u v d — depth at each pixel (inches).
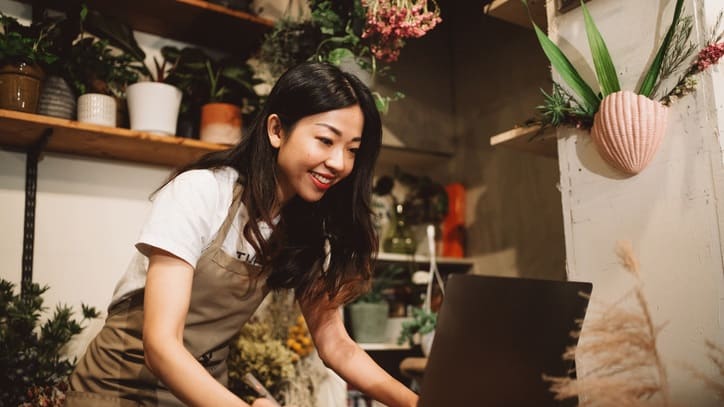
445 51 127.1
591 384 25.7
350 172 52.1
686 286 51.6
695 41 53.5
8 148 77.6
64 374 69.7
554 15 66.5
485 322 31.2
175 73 83.1
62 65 74.1
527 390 29.8
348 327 101.0
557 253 98.6
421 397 32.2
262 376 77.0
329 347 55.5
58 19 81.3
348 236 55.4
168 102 77.8
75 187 81.5
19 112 68.6
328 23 80.8
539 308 31.0
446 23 128.8
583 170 61.2
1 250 75.4
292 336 82.7
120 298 51.9
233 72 84.7
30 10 81.3
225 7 85.9
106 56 78.5
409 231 111.4
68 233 80.0
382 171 123.6
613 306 28.1
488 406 30.2
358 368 52.4
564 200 62.9
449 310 32.5
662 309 53.1
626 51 59.1
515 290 31.1
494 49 116.6
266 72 91.5
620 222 57.4
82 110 73.8
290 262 54.4
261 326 80.0
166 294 41.7
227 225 49.1
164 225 43.5
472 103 120.6
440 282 105.7
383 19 75.2
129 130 75.0
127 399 49.9
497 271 110.3
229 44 93.7
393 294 107.1
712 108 51.6
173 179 48.3
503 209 110.5
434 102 122.0
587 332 29.7
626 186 57.2
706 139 51.6
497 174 112.7
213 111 81.0
